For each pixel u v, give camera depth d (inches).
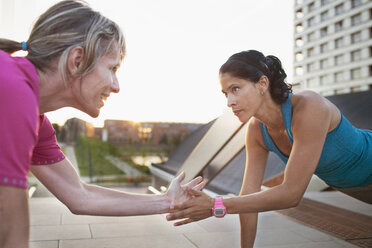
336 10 1891.0
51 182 43.0
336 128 53.7
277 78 50.9
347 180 60.6
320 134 48.0
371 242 84.9
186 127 2223.2
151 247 79.1
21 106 23.6
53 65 30.5
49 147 41.6
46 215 112.8
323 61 1973.4
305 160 47.6
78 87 32.1
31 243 80.5
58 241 82.7
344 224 104.7
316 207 133.7
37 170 42.3
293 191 47.9
